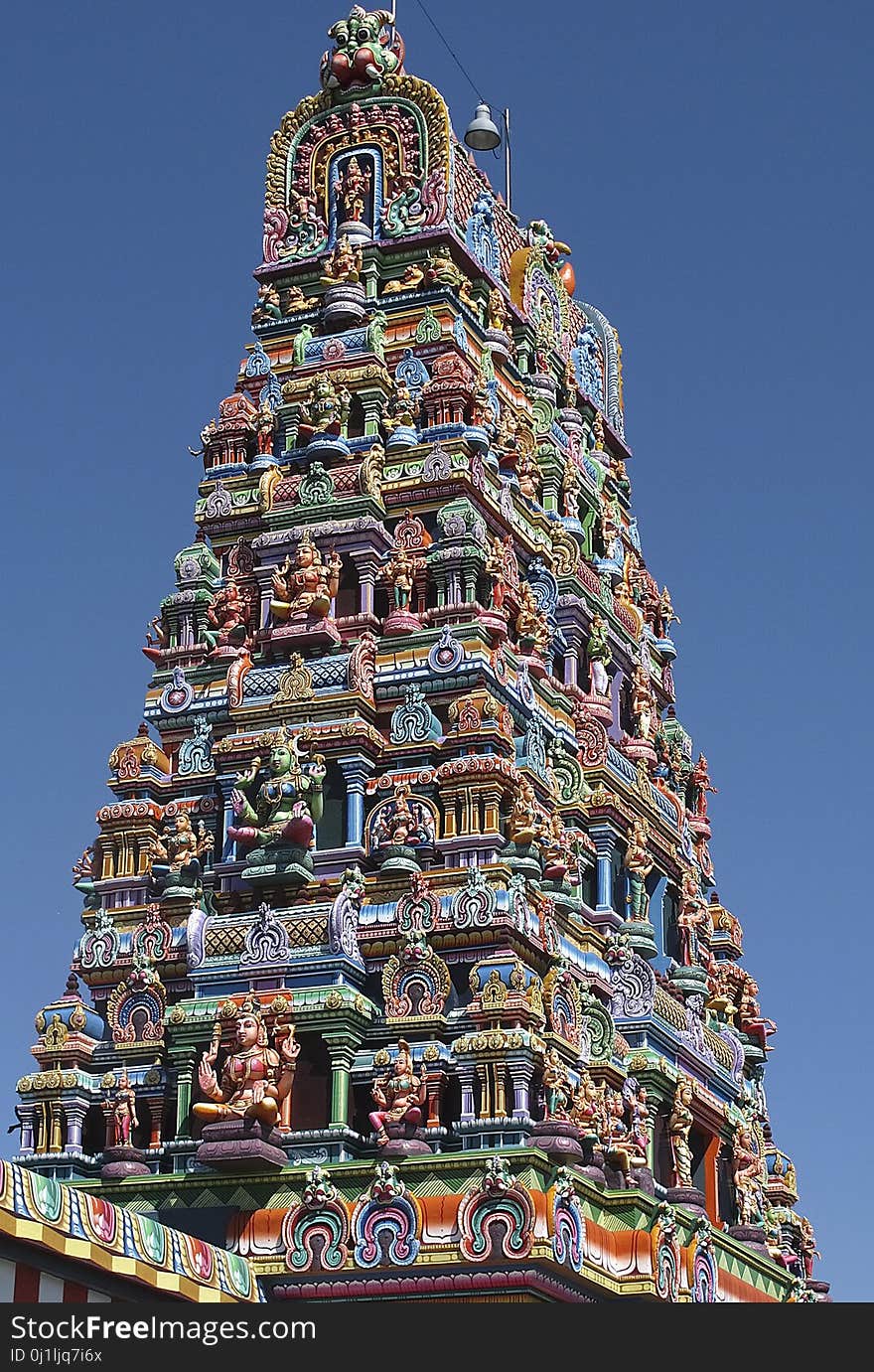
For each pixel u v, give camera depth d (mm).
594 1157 45156
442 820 49031
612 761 55438
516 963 45875
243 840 49344
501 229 62094
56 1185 37312
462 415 54875
